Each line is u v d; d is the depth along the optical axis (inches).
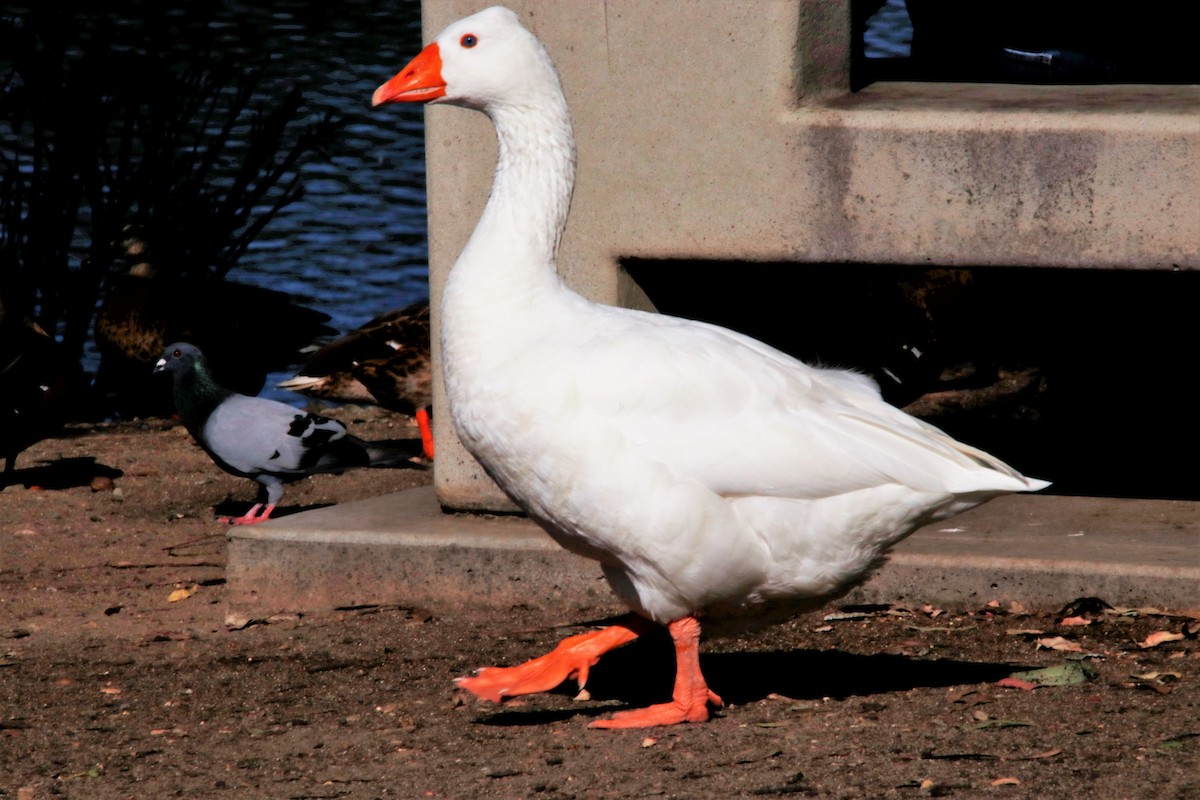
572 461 284.0
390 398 590.2
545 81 305.3
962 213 383.6
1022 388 617.0
